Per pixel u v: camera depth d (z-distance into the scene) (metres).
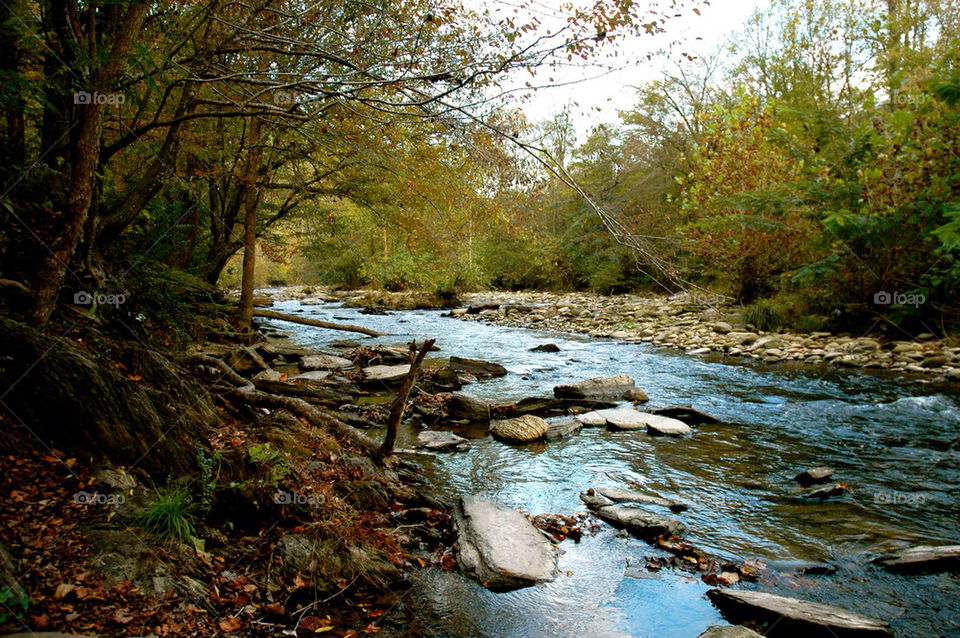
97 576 2.43
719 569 3.38
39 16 3.89
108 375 3.29
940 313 10.63
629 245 4.96
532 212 7.59
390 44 4.88
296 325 16.31
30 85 3.60
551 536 3.75
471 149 5.20
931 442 5.71
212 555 2.93
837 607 2.91
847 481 4.76
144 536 2.75
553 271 28.97
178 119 4.38
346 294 27.28
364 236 20.66
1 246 3.97
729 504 4.35
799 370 9.48
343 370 9.20
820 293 12.42
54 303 3.61
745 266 14.74
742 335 12.25
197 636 2.38
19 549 2.40
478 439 6.02
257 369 7.89
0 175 4.14
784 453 5.51
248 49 4.35
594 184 26.08
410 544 3.58
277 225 13.23
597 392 7.82
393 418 4.75
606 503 4.33
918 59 14.29
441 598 3.03
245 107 4.68
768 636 2.75
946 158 9.95
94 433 3.08
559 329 15.97
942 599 3.03
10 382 2.95
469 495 4.21
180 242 9.14
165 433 3.37
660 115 24.58
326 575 3.04
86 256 4.74
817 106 13.20
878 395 7.60
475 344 13.05
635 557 3.54
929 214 9.71
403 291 25.30
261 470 3.47
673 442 5.91
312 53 4.27
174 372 4.11
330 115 5.48
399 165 6.41
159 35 4.92
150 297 6.03
